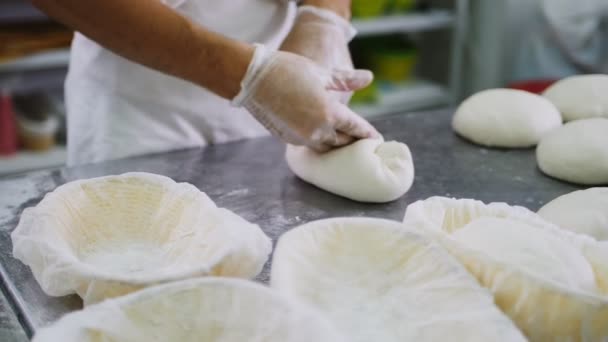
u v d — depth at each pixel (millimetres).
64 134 2252
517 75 2580
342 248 744
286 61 1062
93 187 859
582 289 694
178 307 631
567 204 1027
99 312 613
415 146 1351
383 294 706
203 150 1315
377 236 745
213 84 1060
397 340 654
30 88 2068
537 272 694
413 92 2635
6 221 1007
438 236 748
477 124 1350
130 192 868
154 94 1354
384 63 2656
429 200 838
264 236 782
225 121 1425
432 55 2867
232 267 726
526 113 1347
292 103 1068
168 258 812
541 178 1229
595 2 2275
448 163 1277
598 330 665
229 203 1102
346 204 1109
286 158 1237
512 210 836
